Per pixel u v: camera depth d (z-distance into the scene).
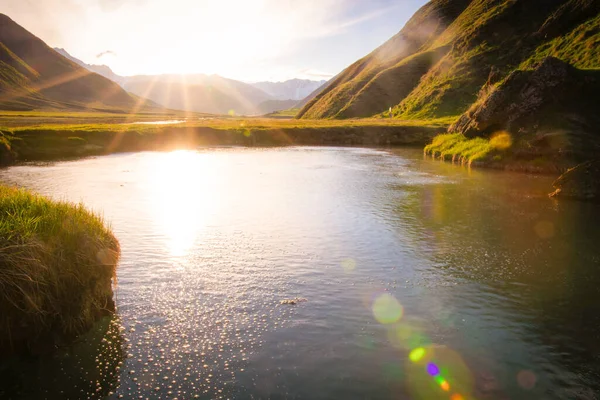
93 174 31.88
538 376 7.30
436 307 9.87
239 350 7.86
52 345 7.74
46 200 10.24
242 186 26.67
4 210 8.94
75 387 6.75
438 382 7.05
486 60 92.38
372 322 9.06
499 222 17.78
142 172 33.22
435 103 89.94
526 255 13.62
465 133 43.91
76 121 97.81
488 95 40.66
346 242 14.86
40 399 6.46
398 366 7.49
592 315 9.55
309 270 12.12
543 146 33.38
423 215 18.94
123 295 10.17
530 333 8.76
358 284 11.16
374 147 60.16
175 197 22.86
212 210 19.73
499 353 7.99
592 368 7.56
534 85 35.72
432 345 8.22
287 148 58.16
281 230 16.31
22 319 7.46
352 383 6.98
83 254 8.84
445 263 12.85
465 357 7.84
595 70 34.75
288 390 6.75
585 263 12.87
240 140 64.94
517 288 11.04
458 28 125.00
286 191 24.91
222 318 9.09
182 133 63.50
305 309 9.60
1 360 7.26
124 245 14.22
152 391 6.66
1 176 30.41
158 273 11.69
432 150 48.22
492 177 30.56
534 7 94.88
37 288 7.70
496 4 111.12
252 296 10.25
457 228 16.78
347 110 121.94
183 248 13.98
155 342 8.08
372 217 18.50
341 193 24.27
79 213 10.39
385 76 129.38
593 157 30.83
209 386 6.80
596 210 19.94
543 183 27.73
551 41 80.38
